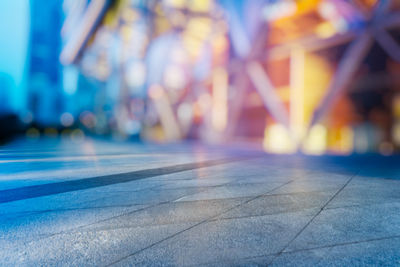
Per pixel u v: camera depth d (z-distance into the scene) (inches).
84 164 414.0
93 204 178.9
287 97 1007.6
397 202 186.7
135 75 2588.6
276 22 1034.1
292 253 105.7
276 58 1066.7
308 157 589.6
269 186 245.0
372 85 799.7
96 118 4089.6
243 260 99.5
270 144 1079.6
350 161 497.7
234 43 1282.0
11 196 199.2
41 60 5797.2
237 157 566.6
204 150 814.5
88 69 4645.7
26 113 4751.5
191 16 1620.3
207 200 191.8
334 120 874.1
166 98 2063.2
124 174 315.0
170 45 1950.1
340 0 813.2
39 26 5802.2
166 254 104.3
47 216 151.5
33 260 98.2
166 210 165.6
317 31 949.2
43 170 341.7
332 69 888.3
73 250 107.2
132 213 158.9
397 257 102.7
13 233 124.4
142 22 2327.8
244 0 1179.3
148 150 794.8
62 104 5856.3
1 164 403.5
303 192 219.5
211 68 1504.7
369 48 807.7
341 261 99.1
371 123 805.9
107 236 122.6
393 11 751.7
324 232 129.0
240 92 1255.5
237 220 146.6
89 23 3612.2
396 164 446.3
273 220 147.1
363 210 166.6
